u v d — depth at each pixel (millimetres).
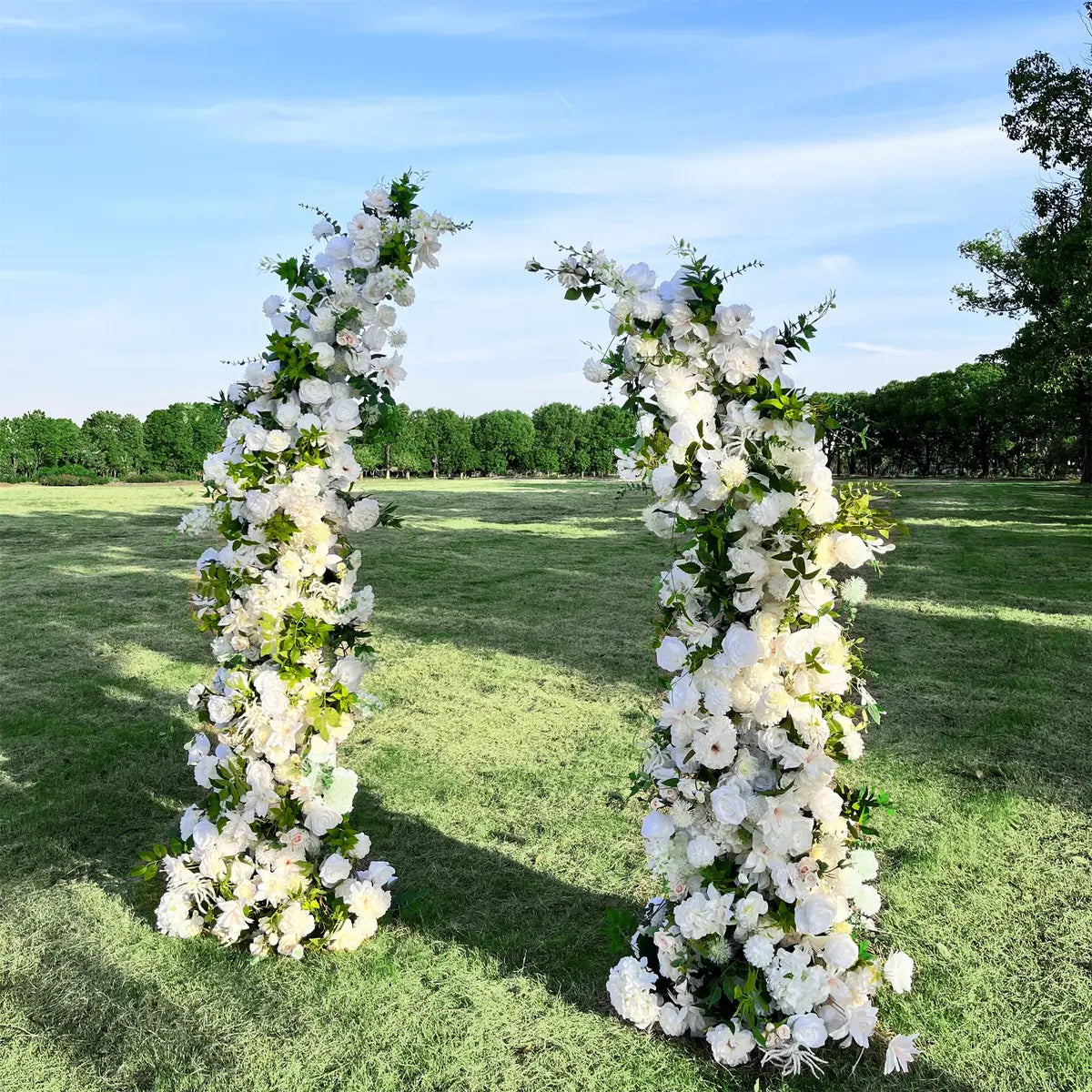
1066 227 19922
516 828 3967
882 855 3639
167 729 5340
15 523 17703
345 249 2975
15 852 3762
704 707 2426
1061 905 3242
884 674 6363
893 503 22234
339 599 2994
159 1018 2627
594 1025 2596
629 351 2543
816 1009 2475
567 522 18656
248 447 2920
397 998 2721
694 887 2504
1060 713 5441
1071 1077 2373
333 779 3033
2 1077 2387
